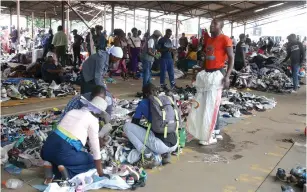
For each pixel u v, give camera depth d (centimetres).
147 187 351
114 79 1152
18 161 392
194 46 1426
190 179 375
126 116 595
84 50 1805
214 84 473
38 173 371
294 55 1034
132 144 411
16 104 712
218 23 474
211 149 480
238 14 2608
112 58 455
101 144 414
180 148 464
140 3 2017
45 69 937
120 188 342
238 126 608
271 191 353
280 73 1132
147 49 832
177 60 1552
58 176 349
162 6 2134
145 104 399
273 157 453
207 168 409
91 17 2703
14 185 336
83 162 352
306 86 1166
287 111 753
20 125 529
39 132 460
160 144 394
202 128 487
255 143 513
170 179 374
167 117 390
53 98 799
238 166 418
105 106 346
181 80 1230
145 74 848
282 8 2498
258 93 1002
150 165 399
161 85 883
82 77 462
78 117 341
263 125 621
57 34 1291
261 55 1232
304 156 460
